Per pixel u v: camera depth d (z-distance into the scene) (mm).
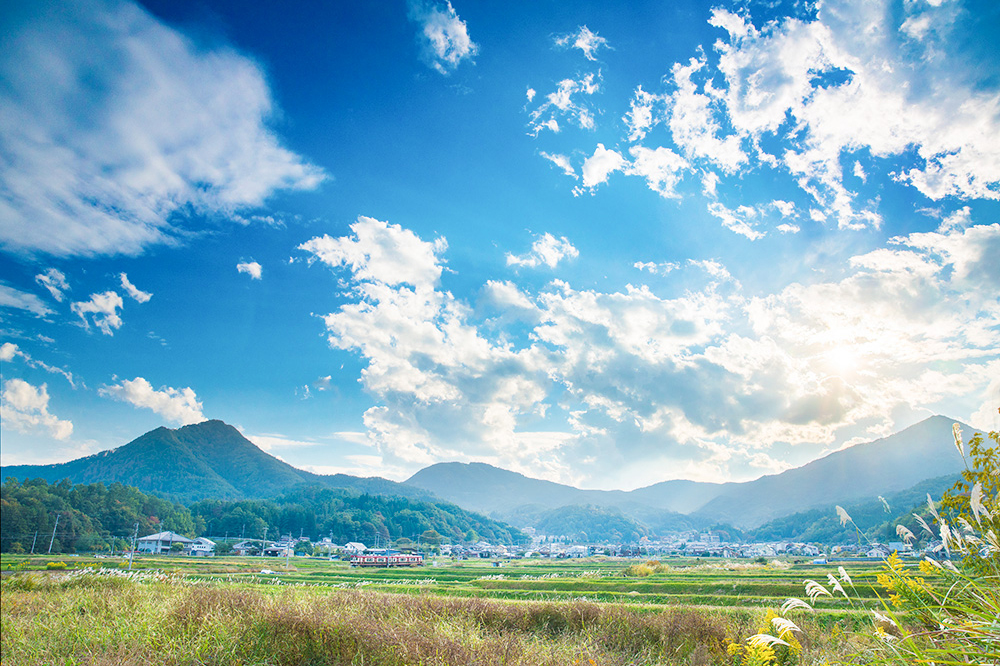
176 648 9992
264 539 193000
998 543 5016
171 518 189375
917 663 4156
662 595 41344
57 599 18094
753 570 79312
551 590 50156
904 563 5426
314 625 10734
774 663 7746
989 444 6422
